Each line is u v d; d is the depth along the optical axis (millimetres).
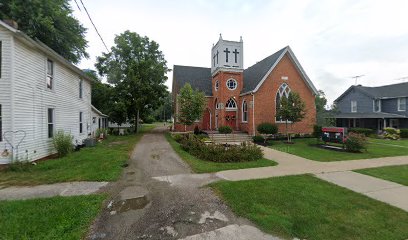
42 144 10102
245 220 4055
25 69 8906
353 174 7301
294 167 8320
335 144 14789
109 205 4707
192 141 12188
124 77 25984
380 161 9570
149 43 29156
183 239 3430
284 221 3926
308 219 4043
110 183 6184
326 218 4086
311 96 20547
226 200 4961
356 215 4227
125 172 7484
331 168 8188
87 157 9719
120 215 4238
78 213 4156
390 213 4316
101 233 3588
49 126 11133
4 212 4117
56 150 10641
